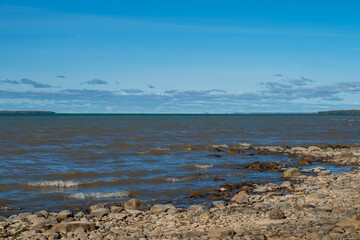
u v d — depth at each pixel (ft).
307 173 77.41
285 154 109.29
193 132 192.34
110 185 63.82
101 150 108.99
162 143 132.57
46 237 36.45
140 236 35.83
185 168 81.15
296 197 52.16
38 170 75.56
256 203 48.44
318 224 37.09
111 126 253.85
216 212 45.19
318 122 390.42
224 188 61.31
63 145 120.57
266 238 33.55
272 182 67.21
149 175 72.59
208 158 97.71
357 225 34.76
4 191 58.75
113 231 38.45
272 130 219.00
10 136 152.56
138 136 161.89
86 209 49.29
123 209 47.32
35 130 194.90
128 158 94.63
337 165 89.25
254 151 114.93
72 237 36.47
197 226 39.58
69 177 69.62
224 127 252.42
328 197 51.60
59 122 334.44
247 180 69.21
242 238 33.96
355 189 57.16
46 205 51.42
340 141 153.28
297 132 202.80
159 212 46.21
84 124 287.48
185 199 54.80
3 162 84.89
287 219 40.50
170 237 35.45
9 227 40.16
